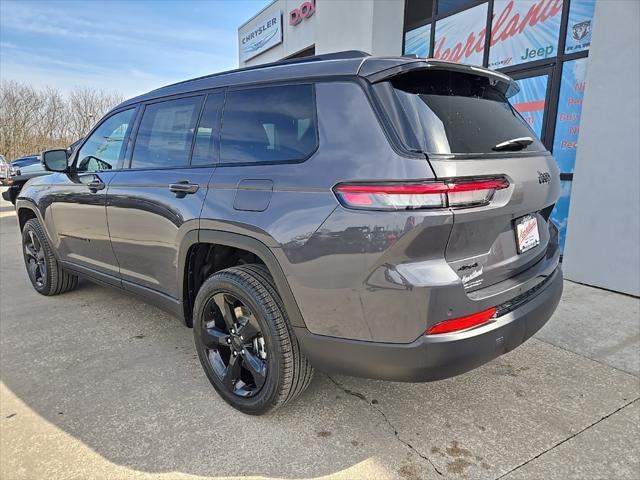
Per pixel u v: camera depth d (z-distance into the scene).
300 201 2.00
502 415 2.40
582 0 5.02
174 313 2.88
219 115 2.59
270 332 2.18
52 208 3.90
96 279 3.62
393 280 1.76
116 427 2.32
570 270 4.64
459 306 1.80
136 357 3.09
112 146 3.41
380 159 1.82
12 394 2.64
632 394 2.59
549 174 2.30
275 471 2.02
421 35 7.27
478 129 2.08
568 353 3.07
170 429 2.30
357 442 2.20
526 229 2.21
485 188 1.86
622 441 2.18
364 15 7.34
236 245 2.26
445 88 2.12
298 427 2.31
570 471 1.99
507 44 5.91
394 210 1.74
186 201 2.56
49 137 40.88
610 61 4.12
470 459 2.07
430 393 2.61
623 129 4.09
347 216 1.85
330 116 2.04
